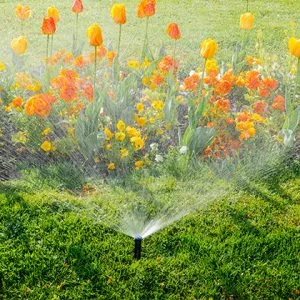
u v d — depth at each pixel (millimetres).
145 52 4551
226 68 4840
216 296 3447
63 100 4047
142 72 4453
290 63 4645
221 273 3506
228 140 4059
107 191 3803
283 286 3490
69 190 3814
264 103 4148
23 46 4133
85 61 4391
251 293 3463
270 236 3658
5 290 3428
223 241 3627
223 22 5965
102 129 4051
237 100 4434
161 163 3961
